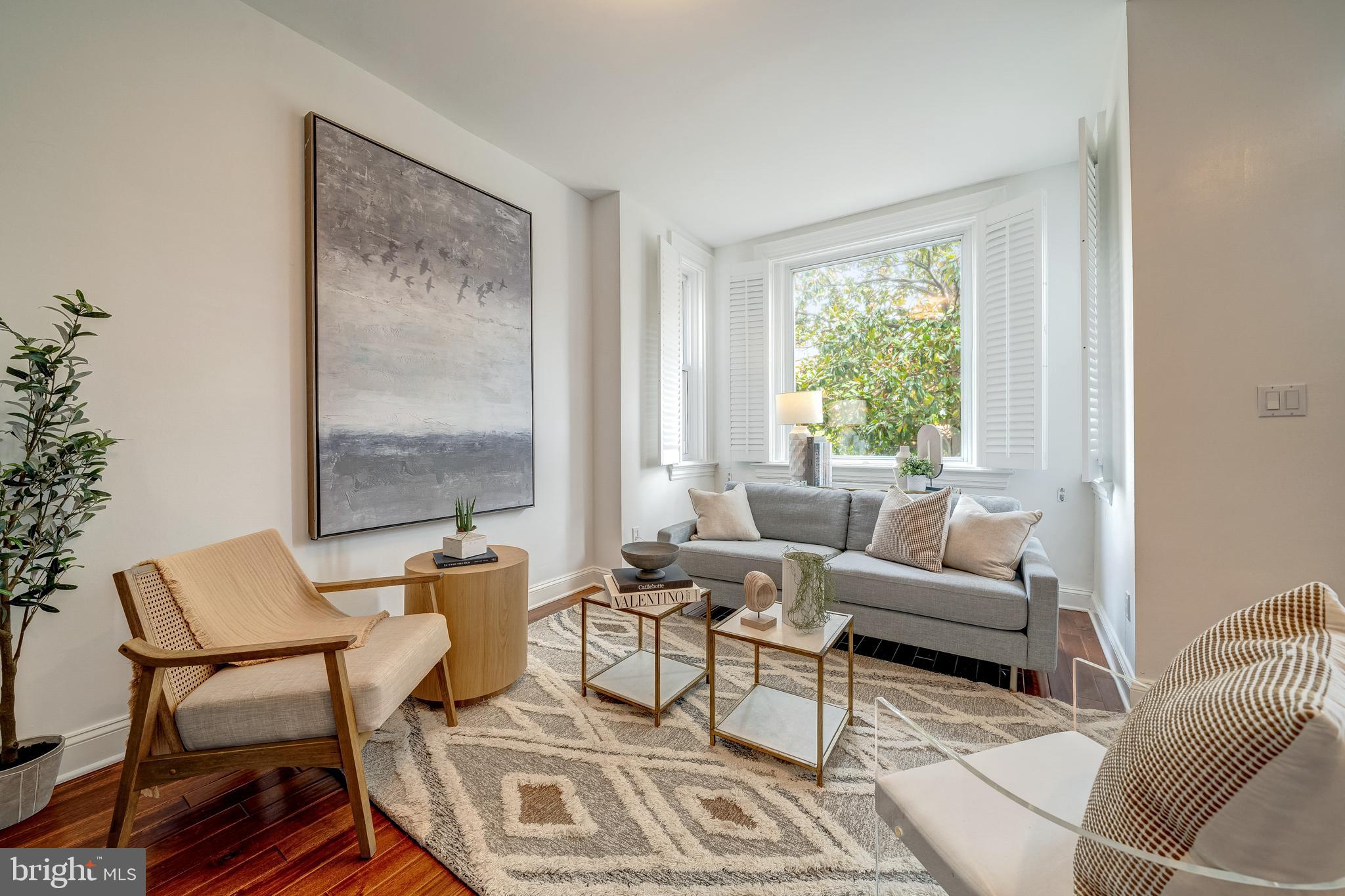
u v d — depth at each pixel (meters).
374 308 2.42
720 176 3.43
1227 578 1.84
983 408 3.43
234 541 1.82
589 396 3.76
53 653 1.63
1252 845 0.58
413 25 2.14
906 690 2.21
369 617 1.89
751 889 1.24
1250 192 1.80
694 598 2.01
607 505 3.74
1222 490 1.84
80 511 1.57
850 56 2.31
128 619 1.38
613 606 2.04
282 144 2.15
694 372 4.62
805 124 2.84
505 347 3.07
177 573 1.56
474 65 2.38
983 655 2.30
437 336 2.70
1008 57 2.32
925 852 0.91
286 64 2.15
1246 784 0.58
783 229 4.36
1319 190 1.73
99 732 1.71
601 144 3.05
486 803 1.54
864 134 2.94
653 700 2.02
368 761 1.75
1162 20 1.91
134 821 1.46
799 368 4.46
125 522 1.75
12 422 1.54
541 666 2.47
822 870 1.30
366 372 2.39
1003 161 3.25
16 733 1.56
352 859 1.36
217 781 1.67
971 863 0.85
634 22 2.11
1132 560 2.05
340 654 1.38
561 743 1.84
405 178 2.54
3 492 1.42
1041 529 3.36
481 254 2.92
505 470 3.07
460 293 2.81
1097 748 1.12
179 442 1.87
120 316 1.74
